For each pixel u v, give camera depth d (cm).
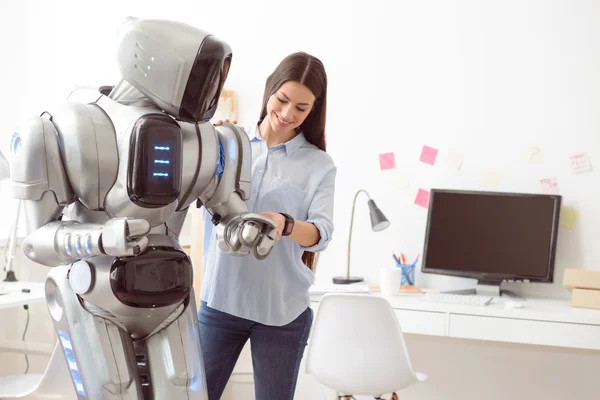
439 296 287
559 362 305
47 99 365
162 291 119
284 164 173
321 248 165
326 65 330
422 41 319
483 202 304
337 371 239
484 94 312
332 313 236
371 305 231
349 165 328
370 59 325
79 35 362
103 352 120
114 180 118
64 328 124
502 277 298
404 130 321
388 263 323
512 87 309
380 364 235
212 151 127
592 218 299
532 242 296
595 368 300
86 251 113
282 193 170
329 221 167
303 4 333
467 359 317
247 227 124
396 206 322
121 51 117
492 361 313
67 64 364
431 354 321
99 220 122
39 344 246
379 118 324
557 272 303
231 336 169
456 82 315
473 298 283
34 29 366
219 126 136
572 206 302
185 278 123
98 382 120
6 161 262
